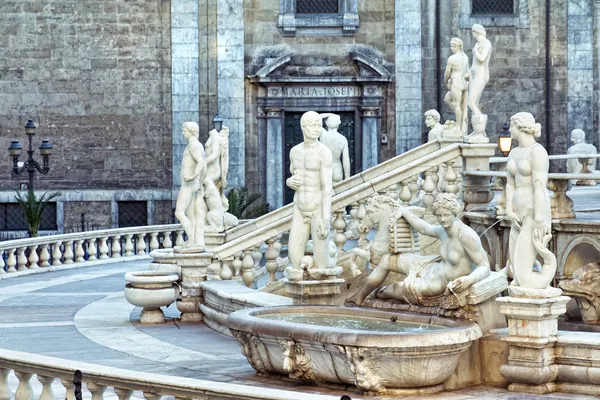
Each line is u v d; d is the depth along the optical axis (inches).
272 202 2041.1
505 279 685.9
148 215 2036.2
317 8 2055.9
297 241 808.3
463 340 637.3
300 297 796.0
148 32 2031.3
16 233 2022.6
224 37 2026.3
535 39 2062.0
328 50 2049.7
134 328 966.4
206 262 1004.6
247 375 722.8
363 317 717.9
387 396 636.1
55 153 2031.3
